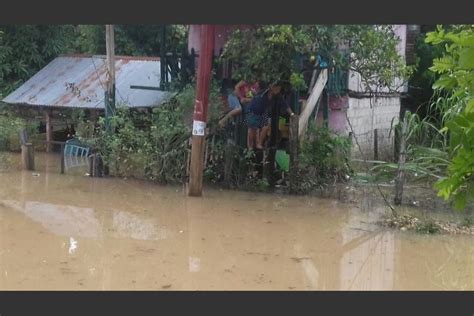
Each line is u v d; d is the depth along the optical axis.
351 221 9.36
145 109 13.60
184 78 13.30
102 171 12.65
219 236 8.38
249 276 6.67
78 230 8.60
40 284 6.23
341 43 11.30
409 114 11.33
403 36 15.86
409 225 9.05
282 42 10.43
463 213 9.95
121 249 7.68
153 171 12.16
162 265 7.01
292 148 11.34
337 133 12.46
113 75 12.70
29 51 19.00
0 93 17.95
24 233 8.37
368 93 14.78
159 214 9.66
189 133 11.78
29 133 15.90
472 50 2.47
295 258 7.43
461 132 2.60
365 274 6.88
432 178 11.33
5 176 12.62
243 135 11.95
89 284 6.27
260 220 9.33
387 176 11.63
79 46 20.64
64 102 14.48
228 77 13.20
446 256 7.68
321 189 11.62
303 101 12.66
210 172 11.90
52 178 12.49
